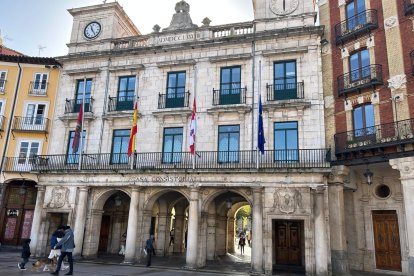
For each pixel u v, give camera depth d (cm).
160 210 2589
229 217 3000
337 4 2217
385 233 1973
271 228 1859
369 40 2003
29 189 2730
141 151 2269
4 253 2267
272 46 2194
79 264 1905
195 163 2108
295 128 2058
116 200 2439
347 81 2039
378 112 1892
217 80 2242
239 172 1920
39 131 2619
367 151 1839
